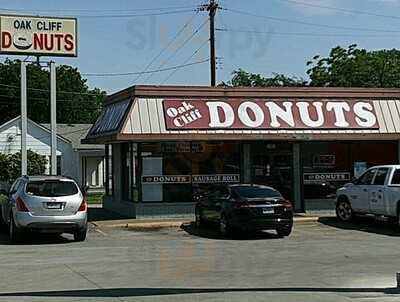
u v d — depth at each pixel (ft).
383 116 91.45
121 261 52.65
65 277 44.78
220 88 87.25
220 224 72.33
